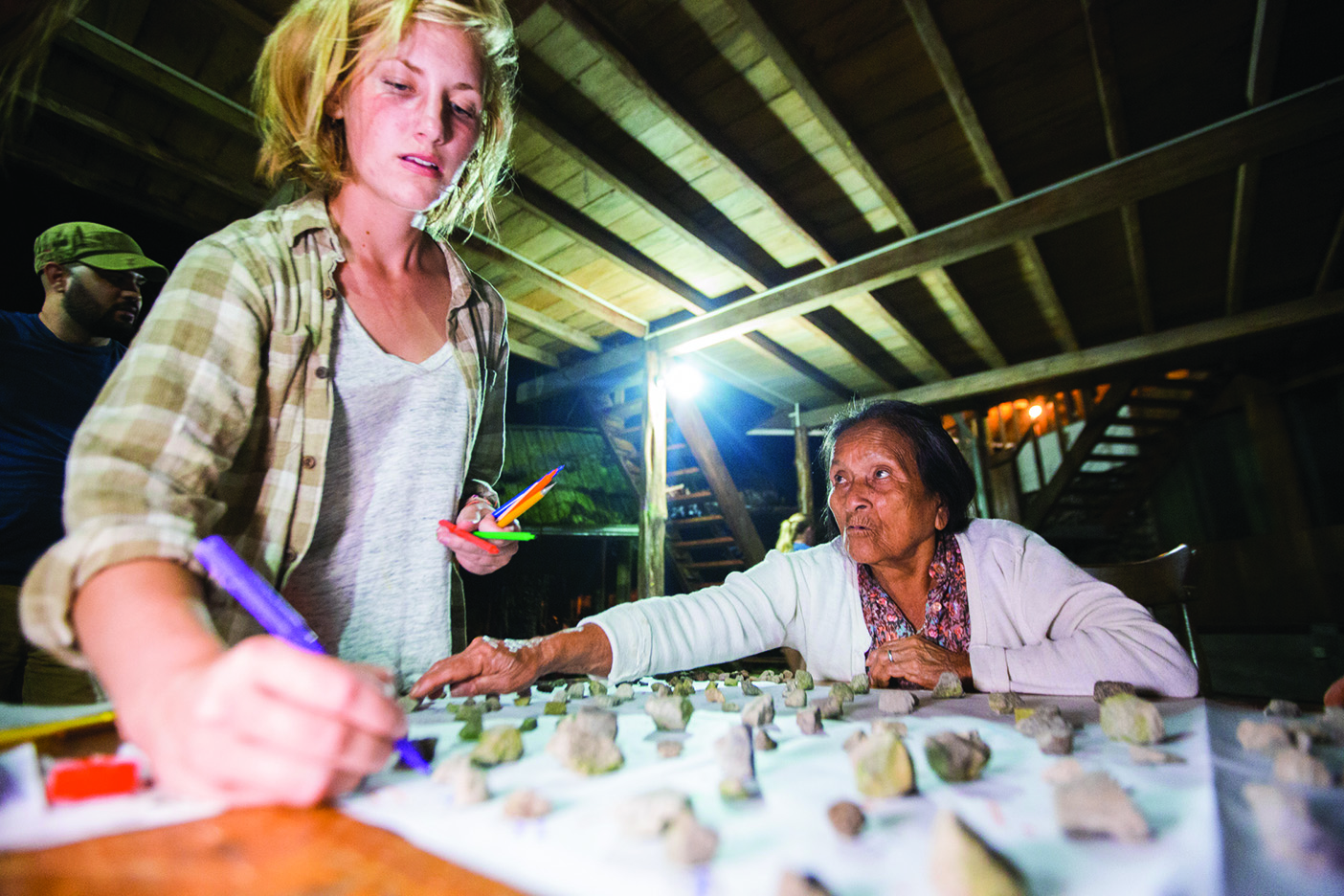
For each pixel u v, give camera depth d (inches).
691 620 48.2
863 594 52.4
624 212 158.4
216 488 32.2
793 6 107.0
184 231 158.4
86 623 17.5
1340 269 191.6
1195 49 116.7
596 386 246.8
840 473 50.4
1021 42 114.0
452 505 42.4
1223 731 24.6
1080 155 141.1
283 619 19.7
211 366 27.1
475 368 44.8
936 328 220.8
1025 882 11.1
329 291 35.1
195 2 99.8
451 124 34.3
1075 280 192.4
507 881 11.6
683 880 11.6
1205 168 127.6
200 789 14.4
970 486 51.9
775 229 166.7
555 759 20.9
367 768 15.2
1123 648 38.1
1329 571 246.7
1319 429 258.5
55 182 136.3
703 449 249.4
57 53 111.7
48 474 70.7
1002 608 47.8
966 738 19.7
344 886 11.0
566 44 113.0
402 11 31.4
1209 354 241.1
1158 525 346.3
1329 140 142.4
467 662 35.8
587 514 272.4
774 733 26.5
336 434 36.6
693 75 120.1
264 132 38.2
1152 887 10.9
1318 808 14.6
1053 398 362.3
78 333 77.2
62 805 14.7
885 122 130.6
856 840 13.6
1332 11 110.1
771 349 226.2
